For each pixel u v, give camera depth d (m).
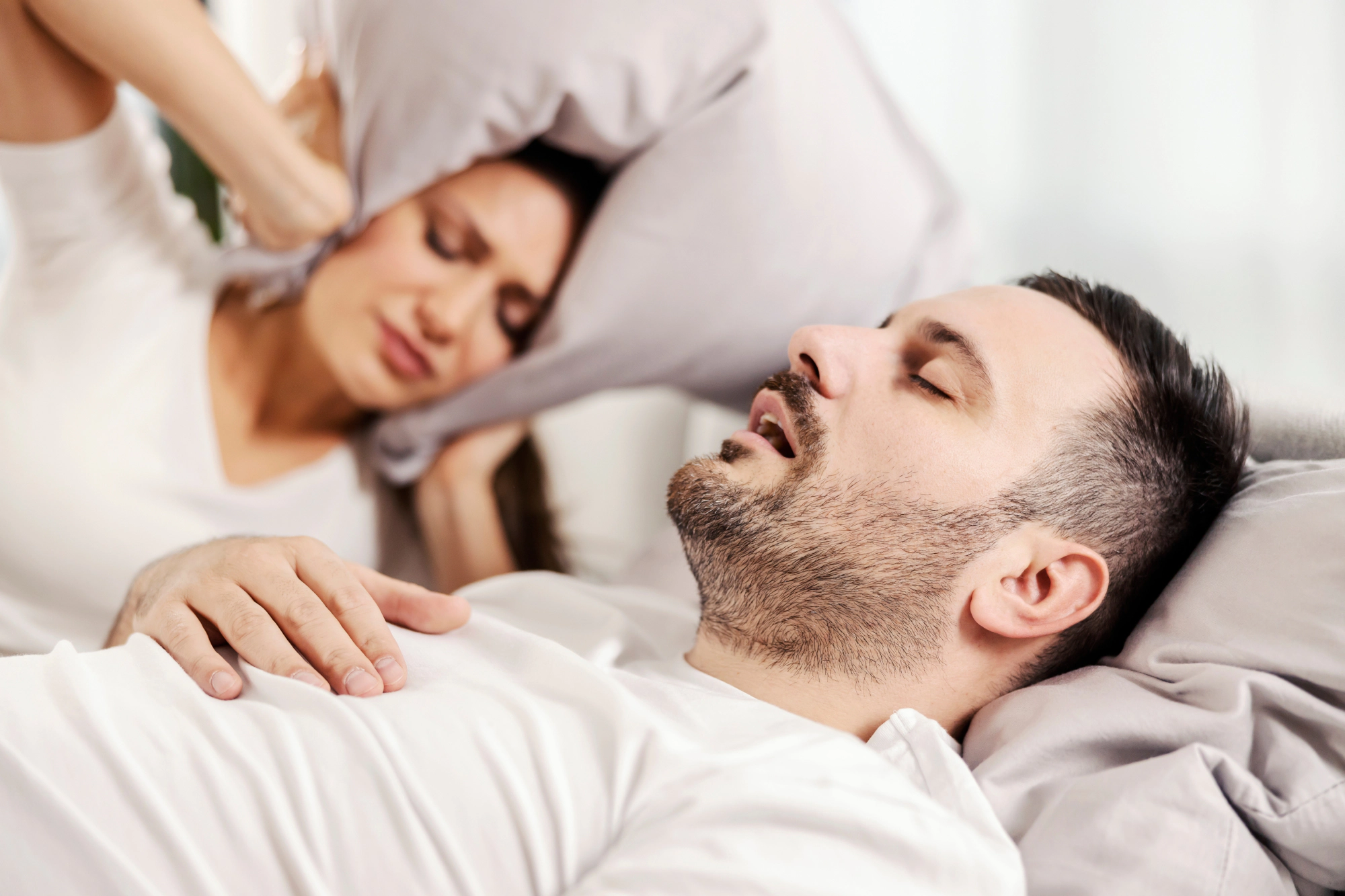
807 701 0.74
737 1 1.06
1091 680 0.71
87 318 1.16
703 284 1.21
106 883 0.52
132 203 1.19
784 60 1.11
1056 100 1.94
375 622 0.69
